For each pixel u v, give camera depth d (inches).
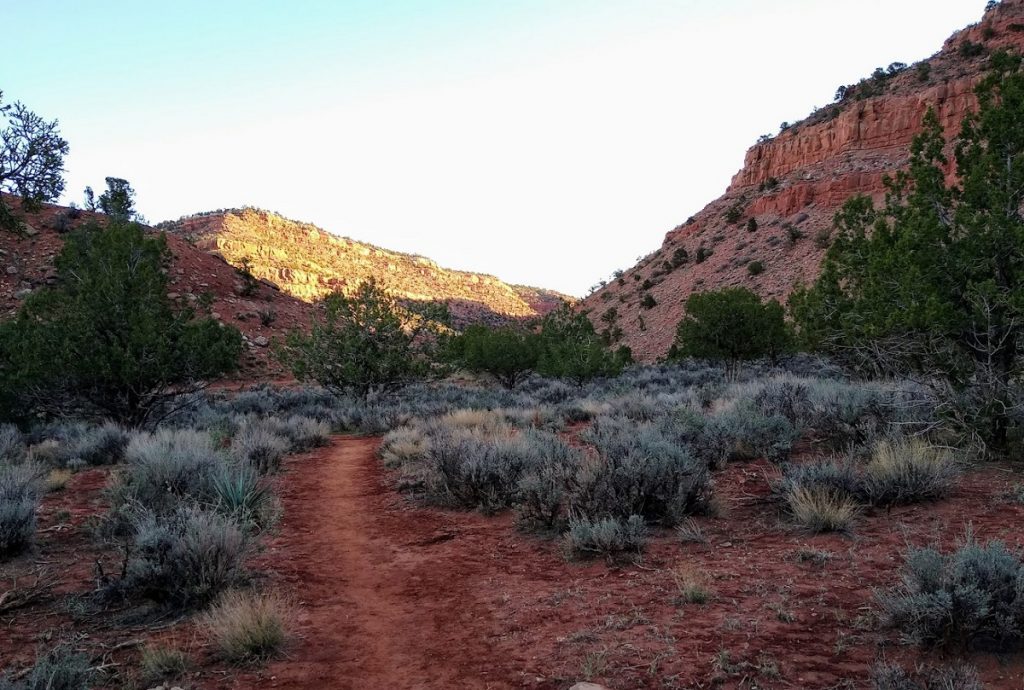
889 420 397.1
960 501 274.2
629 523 261.6
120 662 179.0
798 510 265.0
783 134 4766.2
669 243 4682.6
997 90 374.0
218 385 1679.4
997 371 346.6
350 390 1035.9
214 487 328.8
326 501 395.2
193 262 2433.6
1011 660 150.6
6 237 1811.0
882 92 4069.9
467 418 653.3
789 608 189.3
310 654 185.5
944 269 352.5
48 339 628.4
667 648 171.2
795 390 534.9
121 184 1370.6
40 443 629.0
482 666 172.7
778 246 3176.7
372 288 1016.9
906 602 165.5
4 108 390.6
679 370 1469.0
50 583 239.0
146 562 223.0
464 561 265.4
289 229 6151.6
